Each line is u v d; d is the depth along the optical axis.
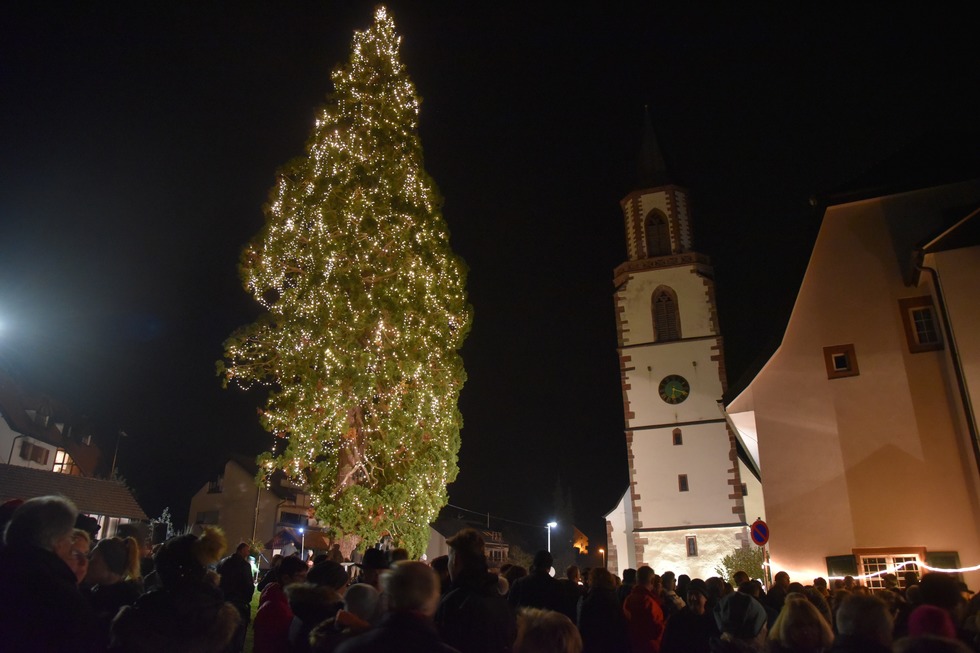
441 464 24.31
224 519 65.00
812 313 21.03
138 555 6.87
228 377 23.62
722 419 43.44
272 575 10.12
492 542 84.50
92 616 4.65
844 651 4.77
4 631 4.32
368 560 7.75
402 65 28.72
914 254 18.64
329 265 23.36
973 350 17.33
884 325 20.22
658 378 45.53
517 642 4.25
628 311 47.84
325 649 5.30
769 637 5.69
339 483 23.20
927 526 18.31
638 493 43.31
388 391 23.70
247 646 12.62
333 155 25.84
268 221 25.20
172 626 4.77
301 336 23.11
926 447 18.89
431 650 3.63
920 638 3.83
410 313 23.75
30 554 4.62
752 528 18.03
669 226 50.09
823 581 13.70
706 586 11.69
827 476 19.67
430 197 26.72
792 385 20.78
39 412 57.97
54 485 42.59
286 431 23.83
